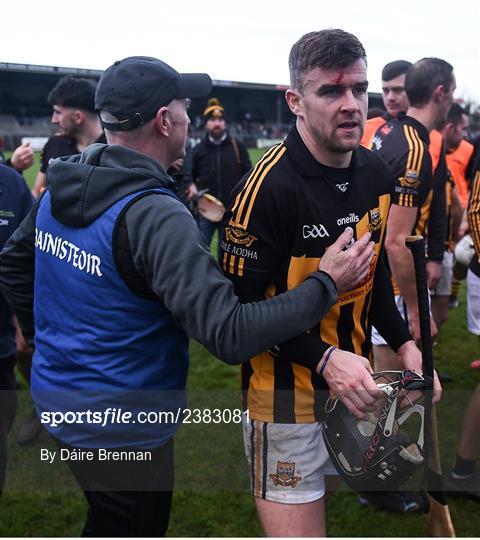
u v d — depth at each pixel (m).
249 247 1.58
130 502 1.53
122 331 1.45
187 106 1.65
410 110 2.64
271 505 1.75
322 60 1.45
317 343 1.60
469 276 3.02
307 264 1.61
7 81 27.42
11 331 2.14
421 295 1.60
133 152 1.45
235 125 28.19
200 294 1.33
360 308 1.74
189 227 1.38
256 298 1.61
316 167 1.57
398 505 2.52
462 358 4.27
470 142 5.41
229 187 5.79
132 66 1.49
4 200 2.12
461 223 4.14
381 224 1.74
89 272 1.43
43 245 1.53
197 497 2.62
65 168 1.45
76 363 1.48
